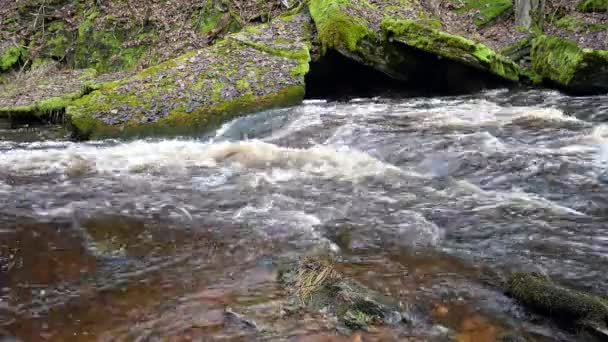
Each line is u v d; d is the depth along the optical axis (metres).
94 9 15.77
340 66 12.09
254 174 6.66
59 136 9.37
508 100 10.68
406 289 3.68
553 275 3.84
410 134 7.71
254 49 11.10
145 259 4.31
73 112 9.15
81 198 5.86
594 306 3.20
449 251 4.33
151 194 5.98
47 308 3.56
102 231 4.92
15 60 15.09
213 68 10.38
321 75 12.02
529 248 4.31
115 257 4.36
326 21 11.59
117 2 15.71
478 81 12.12
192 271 4.07
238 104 9.51
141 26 15.02
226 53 10.94
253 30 11.97
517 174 6.03
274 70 10.35
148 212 5.39
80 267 4.18
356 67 12.09
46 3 16.22
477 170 6.27
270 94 9.85
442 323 3.28
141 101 9.38
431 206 5.33
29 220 5.17
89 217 5.26
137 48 14.77
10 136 9.45
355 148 7.50
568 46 11.38
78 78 13.52
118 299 3.67
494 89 12.17
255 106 9.61
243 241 4.61
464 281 3.80
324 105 10.45
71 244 4.63
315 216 5.16
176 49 14.15
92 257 4.36
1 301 3.65
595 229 4.62
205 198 5.80
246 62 10.59
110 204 5.65
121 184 6.39
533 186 5.72
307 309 3.43
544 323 3.26
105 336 3.23
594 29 15.10
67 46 15.54
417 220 4.98
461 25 15.79
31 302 3.64
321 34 11.53
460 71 11.94
